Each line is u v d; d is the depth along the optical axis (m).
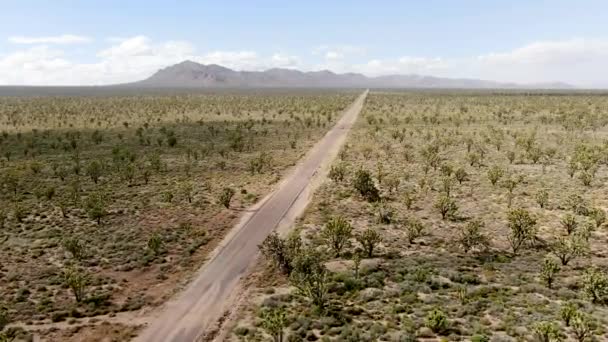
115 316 33.34
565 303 31.72
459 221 53.16
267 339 29.22
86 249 45.56
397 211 57.25
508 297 33.91
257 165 81.31
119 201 61.69
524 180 70.56
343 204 60.25
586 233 45.72
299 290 35.12
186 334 30.91
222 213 57.56
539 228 49.84
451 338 28.05
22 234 49.28
